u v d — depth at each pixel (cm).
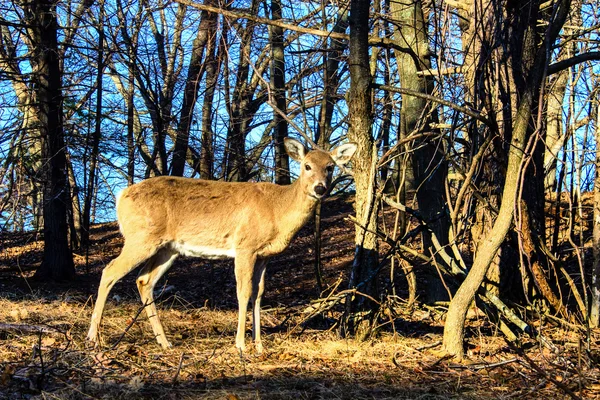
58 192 1495
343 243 1880
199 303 1256
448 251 1019
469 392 603
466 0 973
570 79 946
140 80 1498
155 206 784
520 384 636
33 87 1588
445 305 951
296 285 1518
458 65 885
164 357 695
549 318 891
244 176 1593
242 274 776
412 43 1036
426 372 665
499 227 699
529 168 909
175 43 1627
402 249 830
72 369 605
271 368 664
